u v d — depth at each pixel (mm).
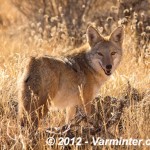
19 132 14297
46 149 14164
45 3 32500
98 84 17578
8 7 35469
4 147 14062
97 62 17438
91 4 31875
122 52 18078
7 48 25547
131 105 16203
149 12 27391
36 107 14867
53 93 15539
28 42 28312
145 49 24188
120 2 27688
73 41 25938
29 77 15016
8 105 16906
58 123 16250
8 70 20109
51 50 24031
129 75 20375
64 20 28047
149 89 18703
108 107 17422
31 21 32062
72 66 16594
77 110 16750
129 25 24562
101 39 17719
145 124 15328
